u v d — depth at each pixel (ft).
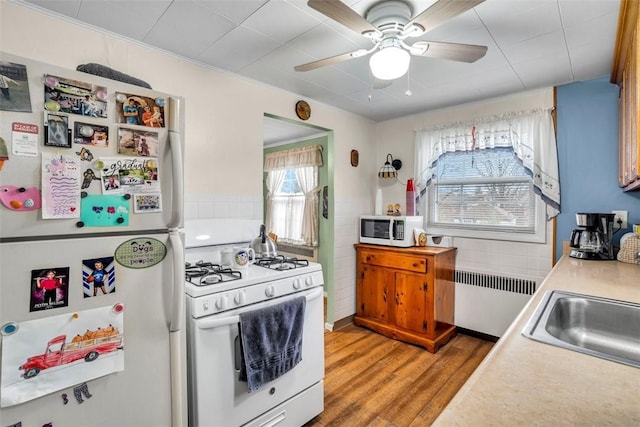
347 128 11.12
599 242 7.27
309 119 9.75
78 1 4.99
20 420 3.07
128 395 3.72
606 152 7.81
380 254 10.53
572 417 1.94
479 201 9.95
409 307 9.75
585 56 6.77
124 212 3.67
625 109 5.95
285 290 5.80
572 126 8.25
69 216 3.31
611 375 2.43
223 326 4.88
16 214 3.03
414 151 11.27
